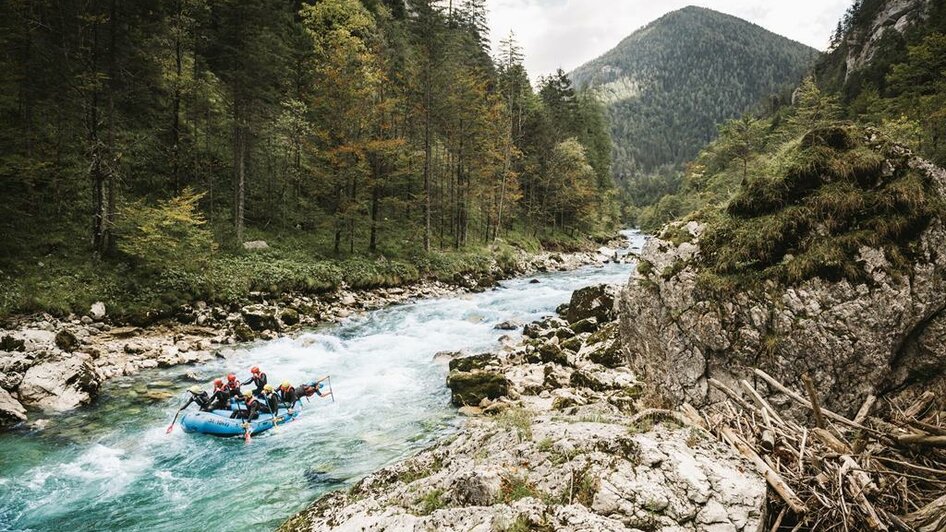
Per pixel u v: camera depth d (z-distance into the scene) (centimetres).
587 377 1167
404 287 2838
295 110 2898
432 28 3216
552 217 5788
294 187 3253
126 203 2234
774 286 811
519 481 509
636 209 13212
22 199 1975
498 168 4403
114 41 1870
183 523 737
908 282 747
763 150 5222
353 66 2931
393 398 1258
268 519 741
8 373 1159
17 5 1838
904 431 579
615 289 1881
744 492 459
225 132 3073
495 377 1223
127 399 1229
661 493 457
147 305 1803
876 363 745
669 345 913
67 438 1020
